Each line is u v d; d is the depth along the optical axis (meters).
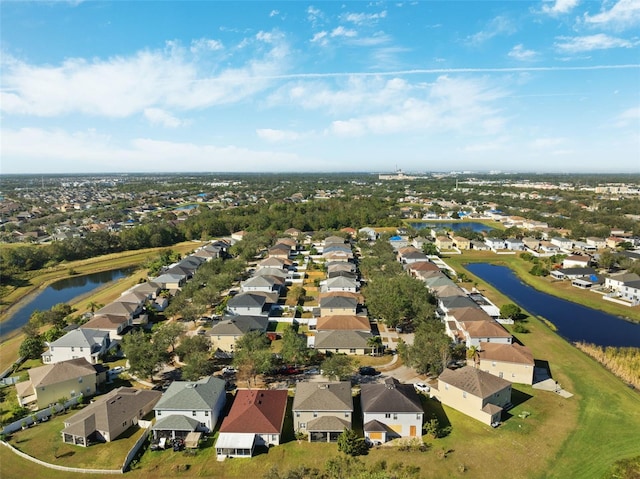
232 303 94.31
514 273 142.12
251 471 46.72
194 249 179.62
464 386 57.91
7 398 63.03
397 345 79.38
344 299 95.00
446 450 49.69
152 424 54.78
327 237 187.00
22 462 48.41
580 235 194.62
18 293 123.75
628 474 45.00
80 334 76.00
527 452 49.56
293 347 69.00
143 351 66.94
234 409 54.69
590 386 65.50
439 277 113.88
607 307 105.38
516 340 83.69
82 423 52.00
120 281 135.62
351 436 49.69
